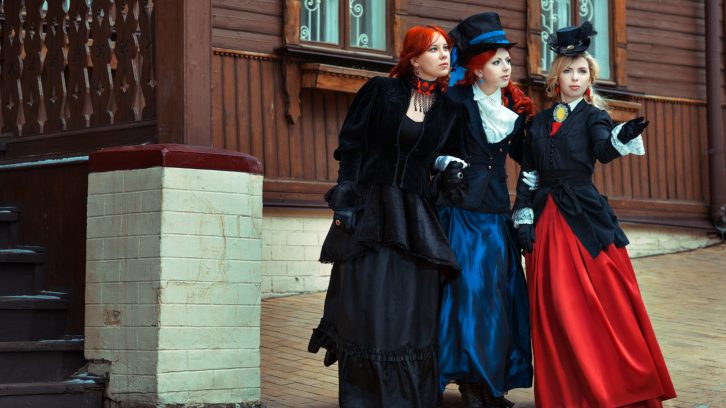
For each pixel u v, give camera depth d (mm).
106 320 4559
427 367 4418
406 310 4398
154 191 4453
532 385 5000
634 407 4465
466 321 4508
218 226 4555
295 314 7461
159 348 4375
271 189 8445
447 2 9672
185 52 4773
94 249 4641
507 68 4758
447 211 4770
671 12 11203
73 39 5383
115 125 5035
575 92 4793
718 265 10039
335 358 4707
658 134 11016
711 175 11219
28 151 5504
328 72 8508
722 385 5340
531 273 4691
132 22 5043
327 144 8820
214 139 8188
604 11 10781
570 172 4703
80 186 4977
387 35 9195
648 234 10789
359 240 4375
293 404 4812
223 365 4531
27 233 5238
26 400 4367
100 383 4516
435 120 4566
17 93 5734
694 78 11328
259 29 8492
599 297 4527
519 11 10180
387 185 4484
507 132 4785
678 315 7516
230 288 4574
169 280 4414
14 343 4582
